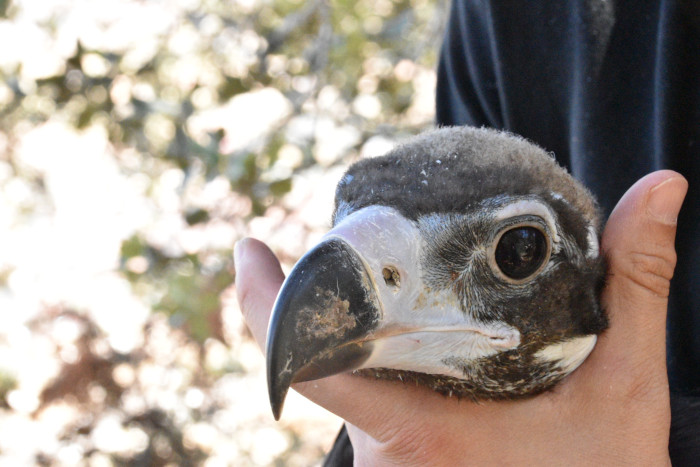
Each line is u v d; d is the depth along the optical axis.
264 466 1.35
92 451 1.31
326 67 1.20
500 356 0.51
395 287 0.50
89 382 1.33
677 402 0.56
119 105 1.12
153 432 1.34
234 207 1.13
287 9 1.23
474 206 0.50
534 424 0.51
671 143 0.54
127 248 1.11
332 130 1.19
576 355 0.52
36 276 1.34
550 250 0.51
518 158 0.52
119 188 1.36
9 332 1.30
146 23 1.24
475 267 0.51
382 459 0.52
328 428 1.48
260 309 0.54
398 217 0.50
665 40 0.54
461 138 0.53
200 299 1.07
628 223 0.50
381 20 1.29
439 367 0.51
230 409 1.41
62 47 1.22
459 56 0.65
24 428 1.31
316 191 1.18
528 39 0.60
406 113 1.26
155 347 1.34
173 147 1.14
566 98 0.60
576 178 0.57
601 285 0.52
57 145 1.43
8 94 1.21
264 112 1.35
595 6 0.57
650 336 0.50
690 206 0.55
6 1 1.10
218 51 1.21
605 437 0.50
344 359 0.49
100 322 1.33
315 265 0.49
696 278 0.55
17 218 1.39
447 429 0.51
